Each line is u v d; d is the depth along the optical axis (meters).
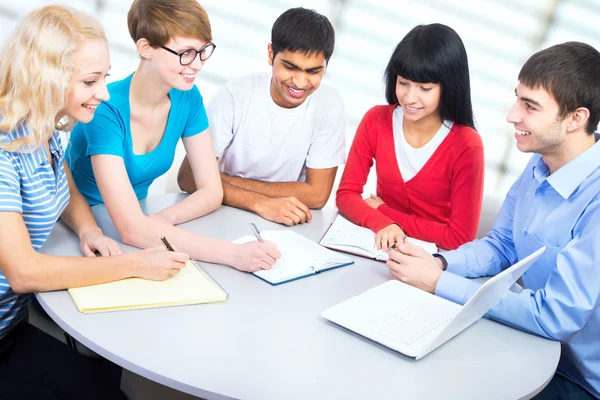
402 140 1.98
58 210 1.42
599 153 1.39
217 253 1.46
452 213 1.91
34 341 1.42
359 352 1.15
